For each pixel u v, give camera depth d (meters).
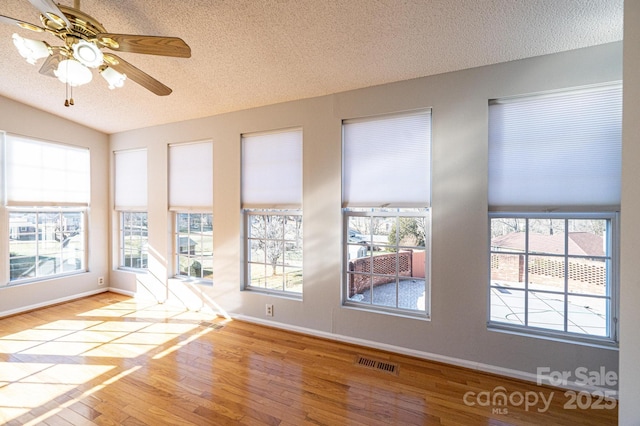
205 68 2.48
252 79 2.62
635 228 1.25
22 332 2.91
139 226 4.17
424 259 2.57
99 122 3.82
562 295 2.16
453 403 1.92
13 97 3.24
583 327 2.11
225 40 2.12
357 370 2.30
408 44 2.05
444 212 2.38
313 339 2.83
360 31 1.95
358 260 2.81
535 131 2.16
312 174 2.88
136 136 3.97
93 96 3.11
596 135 2.01
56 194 3.74
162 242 3.79
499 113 2.27
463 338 2.34
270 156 3.13
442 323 2.40
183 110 3.32
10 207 3.38
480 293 2.29
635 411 1.25
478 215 2.29
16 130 3.33
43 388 2.04
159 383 2.11
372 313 2.65
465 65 2.26
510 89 2.18
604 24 1.76
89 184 4.08
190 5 1.81
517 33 1.88
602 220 2.07
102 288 4.23
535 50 2.04
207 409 1.84
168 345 2.69
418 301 2.60
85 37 1.48
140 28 2.03
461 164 2.32
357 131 2.74
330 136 2.80
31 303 3.51
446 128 2.37
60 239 3.87
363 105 2.66
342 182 2.79
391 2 1.69
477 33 1.91
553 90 2.08
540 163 2.15
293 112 2.97
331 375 2.23
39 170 3.58
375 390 2.05
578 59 2.01
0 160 3.27
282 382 2.13
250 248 3.35
